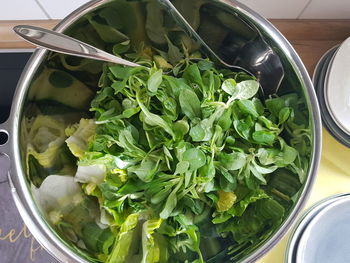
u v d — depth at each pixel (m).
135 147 0.42
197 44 0.43
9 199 0.50
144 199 0.43
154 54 0.46
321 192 0.51
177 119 0.43
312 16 0.56
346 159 0.52
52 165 0.44
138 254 0.41
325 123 0.50
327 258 0.46
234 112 0.44
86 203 0.43
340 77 0.47
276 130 0.43
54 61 0.39
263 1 0.53
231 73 0.47
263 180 0.43
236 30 0.41
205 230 0.44
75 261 0.37
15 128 0.37
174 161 0.42
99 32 0.41
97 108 0.44
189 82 0.44
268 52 0.42
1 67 0.55
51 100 0.43
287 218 0.38
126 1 0.37
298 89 0.40
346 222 0.48
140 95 0.42
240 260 0.38
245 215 0.43
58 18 0.55
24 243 0.49
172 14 0.39
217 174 0.43
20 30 0.37
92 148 0.41
